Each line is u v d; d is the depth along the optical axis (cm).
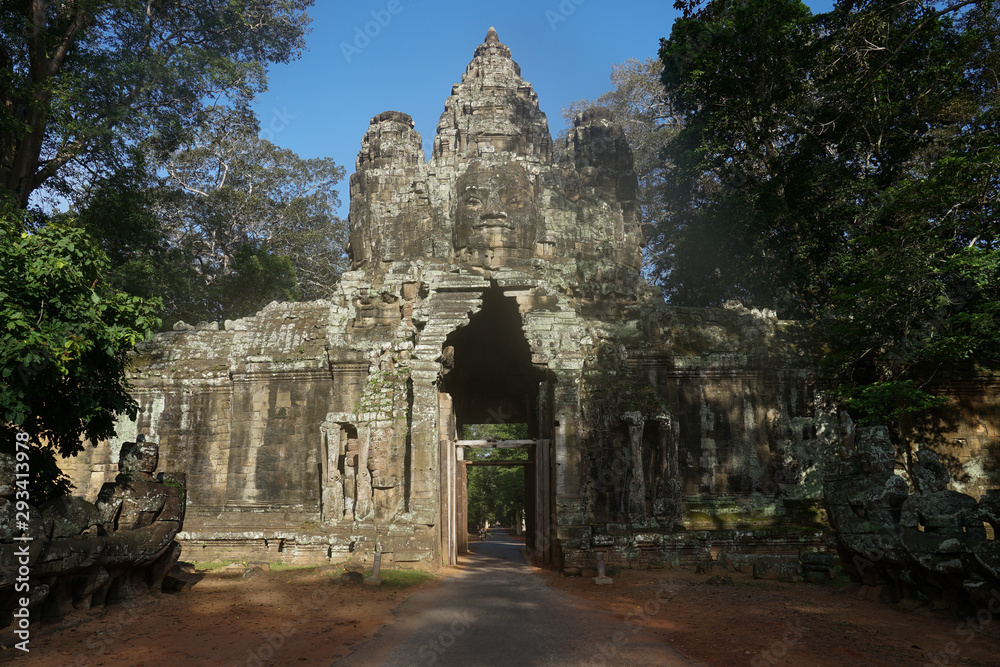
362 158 3125
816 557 1738
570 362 2344
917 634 1056
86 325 1183
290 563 2153
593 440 2403
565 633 1098
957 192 2178
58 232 1235
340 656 936
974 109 2625
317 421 2606
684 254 3869
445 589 1664
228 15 3231
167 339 2922
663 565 2111
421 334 2403
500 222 2700
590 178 3127
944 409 2588
